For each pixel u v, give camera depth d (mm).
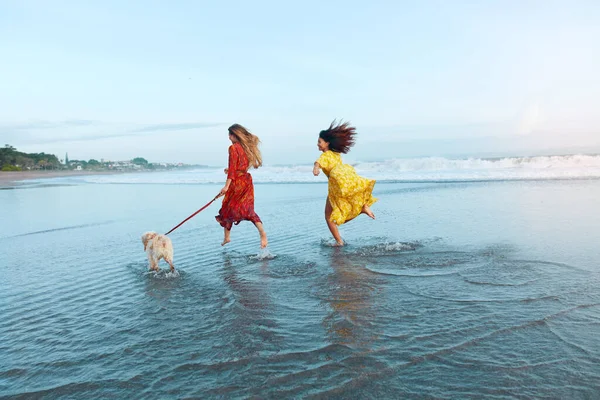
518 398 2578
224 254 6969
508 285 4664
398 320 3828
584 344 3203
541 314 3801
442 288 4672
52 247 8070
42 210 14492
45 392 2881
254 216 6992
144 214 12602
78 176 51281
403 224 8875
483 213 9766
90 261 6809
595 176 17688
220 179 30953
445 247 6609
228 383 2877
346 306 4258
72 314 4410
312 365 3070
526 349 3170
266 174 33281
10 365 3305
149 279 5625
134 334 3803
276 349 3350
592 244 6336
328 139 7117
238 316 4098
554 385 2695
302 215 11156
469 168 28359
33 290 5320
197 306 4465
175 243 8109
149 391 2830
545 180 17406
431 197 13508
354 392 2707
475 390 2678
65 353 3479
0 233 9992
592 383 2697
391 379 2844
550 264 5395
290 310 4215
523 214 9344
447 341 3355
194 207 13898
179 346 3498
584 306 3943
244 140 6965
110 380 2998
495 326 3592
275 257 6555
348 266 5785
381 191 16375
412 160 32719
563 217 8711
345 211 7031
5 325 4164
